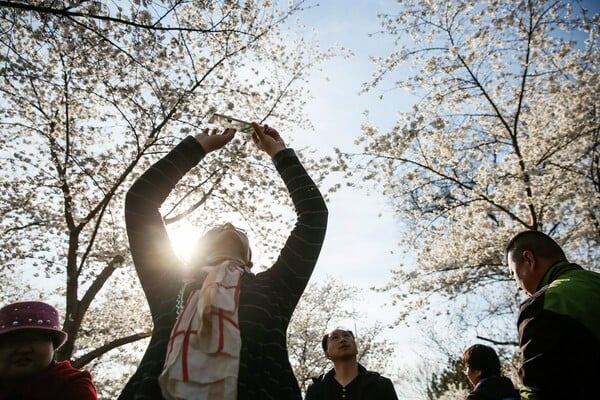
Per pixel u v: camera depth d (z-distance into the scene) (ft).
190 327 4.79
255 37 28.71
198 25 27.45
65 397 7.24
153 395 4.81
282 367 5.13
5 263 30.55
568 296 6.32
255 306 5.34
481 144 35.88
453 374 68.23
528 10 31.73
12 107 28.19
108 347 26.02
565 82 35.17
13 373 7.16
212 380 4.46
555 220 36.50
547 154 33.40
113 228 30.81
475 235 37.70
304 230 6.03
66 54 23.89
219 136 6.74
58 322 7.86
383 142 30.96
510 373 50.60
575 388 5.90
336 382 11.56
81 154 28.63
